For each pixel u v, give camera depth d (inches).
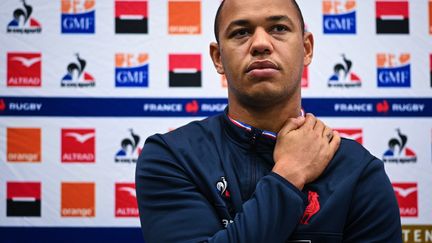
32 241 114.7
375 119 117.2
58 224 115.0
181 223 62.3
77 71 117.1
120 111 116.8
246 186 64.9
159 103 117.2
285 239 59.9
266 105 66.7
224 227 62.5
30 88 116.2
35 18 117.6
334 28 118.6
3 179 114.7
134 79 117.5
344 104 117.4
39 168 115.3
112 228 115.7
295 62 66.4
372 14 118.7
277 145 65.9
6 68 116.1
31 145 115.4
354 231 64.4
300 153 64.4
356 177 64.4
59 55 117.2
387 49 118.3
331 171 65.7
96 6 118.3
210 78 117.7
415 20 118.7
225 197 64.1
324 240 61.4
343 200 62.9
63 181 115.6
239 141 67.9
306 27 118.6
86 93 116.7
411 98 117.6
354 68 117.9
